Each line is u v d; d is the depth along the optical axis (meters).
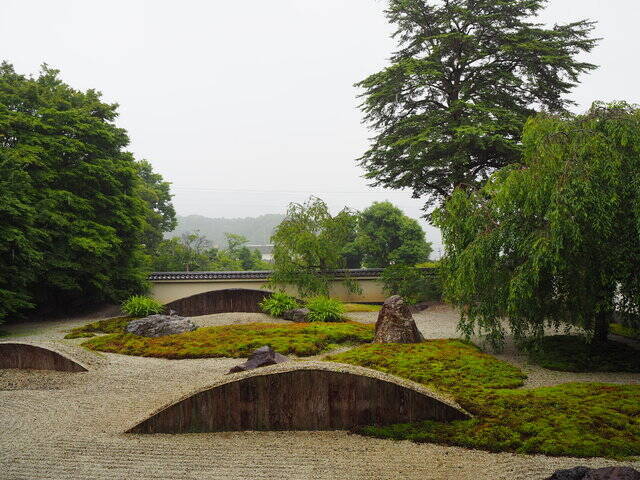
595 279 9.05
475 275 10.45
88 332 16.20
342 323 16.23
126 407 8.05
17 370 10.54
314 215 21.61
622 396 7.43
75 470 5.56
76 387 9.36
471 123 18.98
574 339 12.16
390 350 11.45
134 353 12.79
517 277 9.57
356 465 5.64
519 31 20.64
